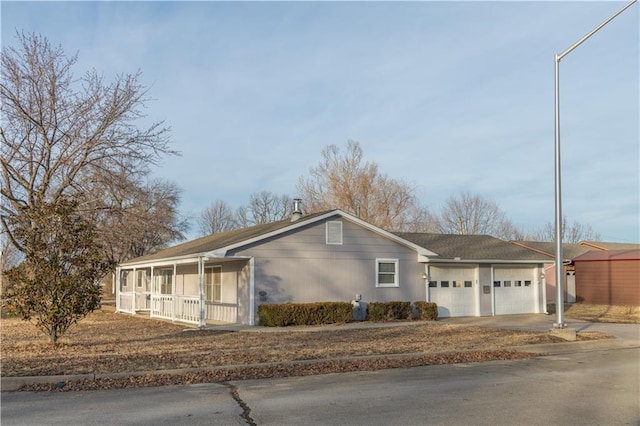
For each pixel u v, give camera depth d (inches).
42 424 278.5
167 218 1585.9
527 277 1026.7
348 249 842.8
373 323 807.1
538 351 556.7
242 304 799.7
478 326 775.1
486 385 377.1
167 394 347.9
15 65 882.8
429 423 276.7
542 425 272.5
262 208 2726.4
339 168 1716.3
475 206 2226.9
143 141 1258.0
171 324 831.7
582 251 1466.5
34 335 681.6
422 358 491.5
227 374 413.4
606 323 856.3
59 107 915.4
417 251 903.1
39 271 532.4
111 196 990.4
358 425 273.4
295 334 674.8
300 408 309.1
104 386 371.9
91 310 560.1
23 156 896.3
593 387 370.6
